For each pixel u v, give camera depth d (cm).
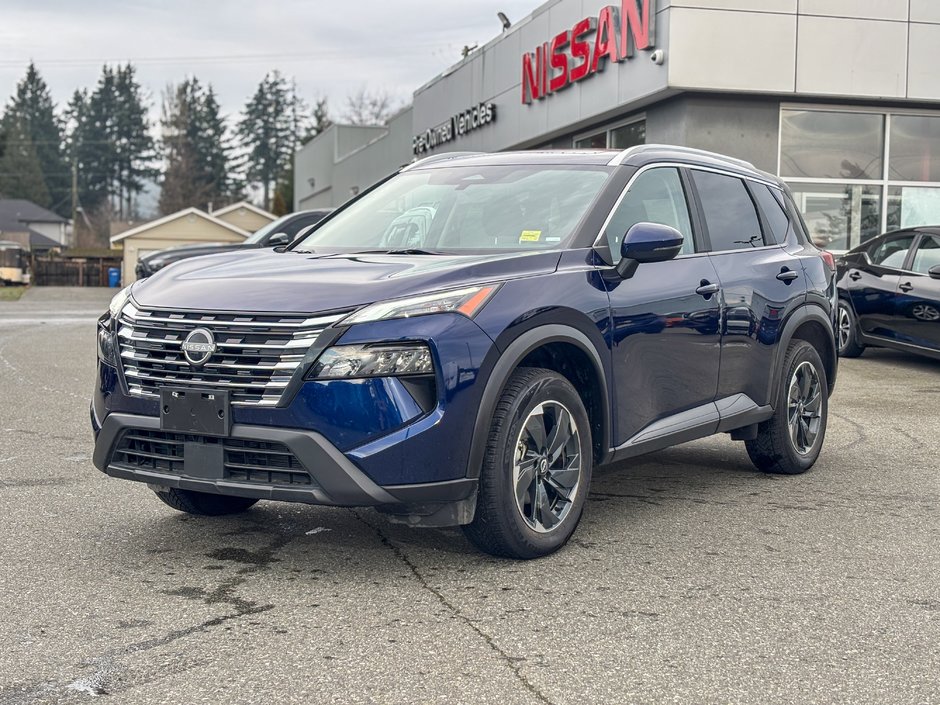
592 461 470
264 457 400
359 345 389
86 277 5269
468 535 433
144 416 418
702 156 593
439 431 396
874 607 389
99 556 443
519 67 1995
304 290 409
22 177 11012
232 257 496
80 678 315
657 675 322
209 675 318
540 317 431
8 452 668
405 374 392
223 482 402
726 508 541
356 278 417
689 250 545
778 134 1525
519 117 2005
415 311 398
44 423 779
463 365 401
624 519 516
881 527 505
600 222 490
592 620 371
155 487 489
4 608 377
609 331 468
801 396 630
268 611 376
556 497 455
